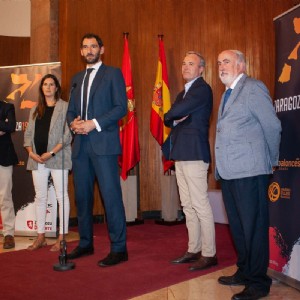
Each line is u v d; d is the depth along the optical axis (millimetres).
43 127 4195
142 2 6406
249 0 6379
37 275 3152
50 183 4797
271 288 2859
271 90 6324
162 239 4738
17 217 4949
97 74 3541
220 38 6402
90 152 3465
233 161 2645
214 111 6344
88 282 2973
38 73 4953
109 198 3451
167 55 6426
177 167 3576
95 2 6113
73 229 5523
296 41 2820
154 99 5895
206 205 3387
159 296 2688
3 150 4254
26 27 8258
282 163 2928
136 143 5820
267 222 2688
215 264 3439
